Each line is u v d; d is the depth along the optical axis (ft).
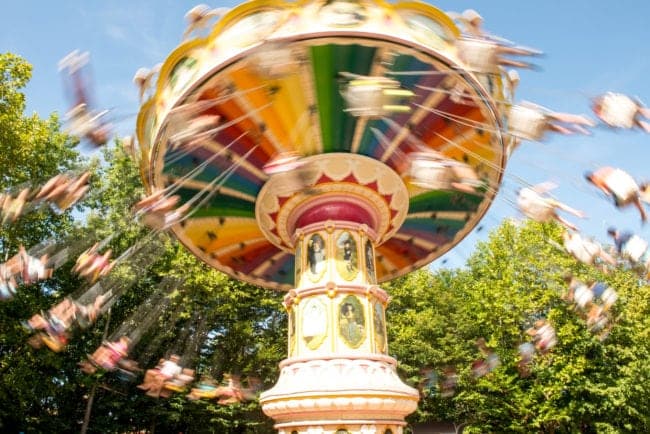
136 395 99.30
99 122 29.48
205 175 44.75
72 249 52.95
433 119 39.63
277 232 47.85
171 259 96.58
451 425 120.88
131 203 90.12
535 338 49.90
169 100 36.91
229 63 33.88
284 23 33.12
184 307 100.37
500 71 36.83
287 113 38.93
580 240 32.30
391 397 36.06
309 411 35.78
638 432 87.61
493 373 91.81
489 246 101.86
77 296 75.15
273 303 104.83
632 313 91.97
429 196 47.26
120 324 102.73
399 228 51.37
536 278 95.20
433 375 95.25
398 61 34.63
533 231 96.32
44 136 88.22
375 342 40.19
